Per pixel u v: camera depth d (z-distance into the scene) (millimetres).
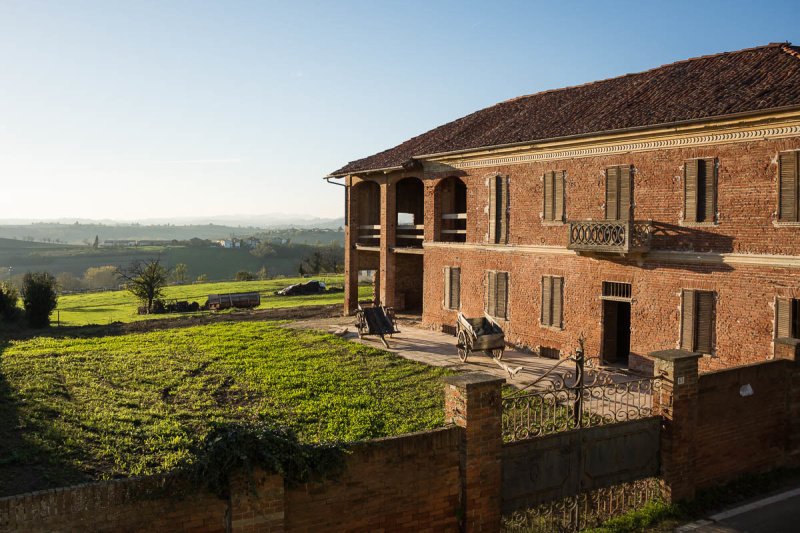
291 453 6793
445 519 8188
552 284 21375
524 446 8852
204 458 6465
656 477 10422
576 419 10047
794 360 12305
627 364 19891
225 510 6629
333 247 142125
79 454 11805
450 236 27906
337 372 19000
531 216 22125
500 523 8562
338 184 33188
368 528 7574
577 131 19656
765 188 15422
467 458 8156
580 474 9484
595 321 19906
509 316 23203
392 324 24375
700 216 16875
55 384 16859
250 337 25312
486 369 19594
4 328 30328
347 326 28172
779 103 14656
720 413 11320
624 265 18922
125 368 19375
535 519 9320
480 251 24547
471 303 25141
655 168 17922
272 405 15516
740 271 16047
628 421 10008
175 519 6383
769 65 17734
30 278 33875
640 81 21797
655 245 18016
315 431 13500
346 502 7391
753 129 15516
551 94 26859
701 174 16781
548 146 20953
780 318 15250
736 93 16594
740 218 16000
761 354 15664
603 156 19359
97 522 6023
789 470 12367
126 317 38688
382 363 20297
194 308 41062
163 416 14406
